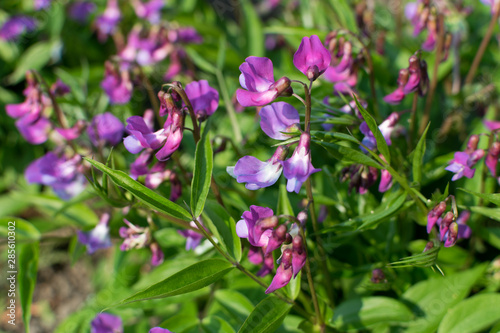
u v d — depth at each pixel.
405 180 0.35
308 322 0.38
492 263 0.40
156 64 0.55
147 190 0.33
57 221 0.46
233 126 0.45
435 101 0.47
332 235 0.41
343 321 0.38
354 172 0.36
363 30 0.50
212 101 0.35
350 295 0.41
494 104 0.45
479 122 0.45
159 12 0.60
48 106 0.42
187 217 0.34
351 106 0.38
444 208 0.34
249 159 0.33
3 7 0.66
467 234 0.37
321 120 0.36
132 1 0.60
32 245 0.41
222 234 0.36
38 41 0.66
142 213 0.39
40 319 0.51
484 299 0.37
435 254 0.34
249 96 0.32
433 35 0.42
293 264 0.32
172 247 0.44
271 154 0.44
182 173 0.38
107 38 0.68
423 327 0.38
